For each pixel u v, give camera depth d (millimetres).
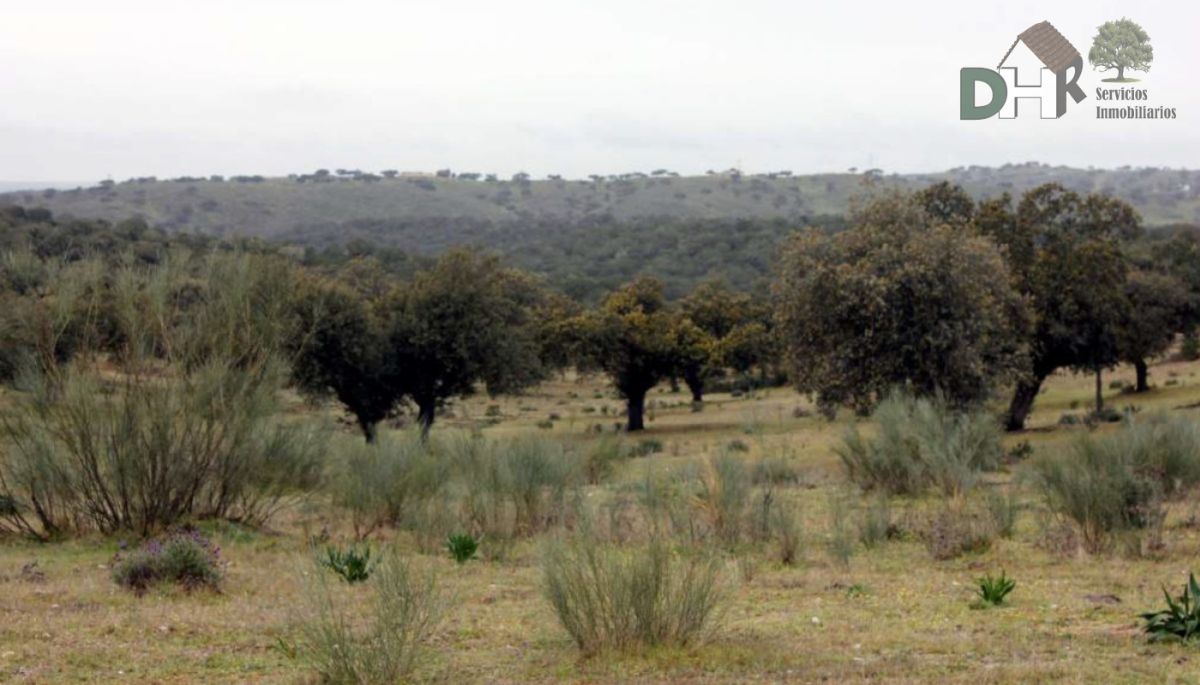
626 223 145875
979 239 32344
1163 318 47594
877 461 22766
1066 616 10766
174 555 12242
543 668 8773
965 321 30875
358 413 43031
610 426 50281
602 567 9297
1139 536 14508
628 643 9133
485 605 11430
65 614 10797
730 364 53844
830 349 32344
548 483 17031
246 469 16578
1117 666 8656
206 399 16156
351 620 9953
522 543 15820
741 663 8852
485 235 145750
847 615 10945
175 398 16016
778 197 187250
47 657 9125
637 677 8453
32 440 15625
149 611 10891
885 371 31141
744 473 19062
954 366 30797
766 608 11336
